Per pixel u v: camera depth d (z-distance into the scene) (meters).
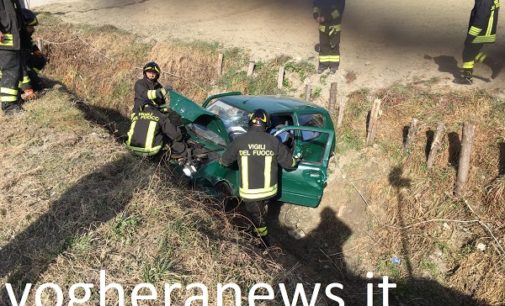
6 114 6.01
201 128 5.94
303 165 5.44
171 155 5.50
